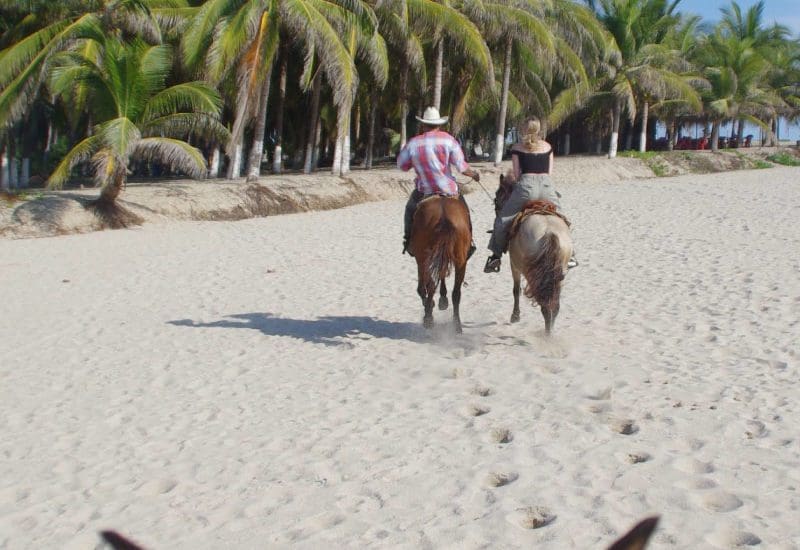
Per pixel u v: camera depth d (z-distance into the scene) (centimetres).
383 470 569
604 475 526
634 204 2359
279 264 1605
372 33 2603
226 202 2488
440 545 451
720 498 482
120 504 549
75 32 2078
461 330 955
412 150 911
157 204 2377
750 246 1516
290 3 2431
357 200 2831
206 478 584
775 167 4328
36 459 650
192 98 2162
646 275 1303
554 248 792
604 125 4969
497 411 672
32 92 2208
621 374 756
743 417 617
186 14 2694
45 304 1301
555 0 3566
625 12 4009
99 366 930
